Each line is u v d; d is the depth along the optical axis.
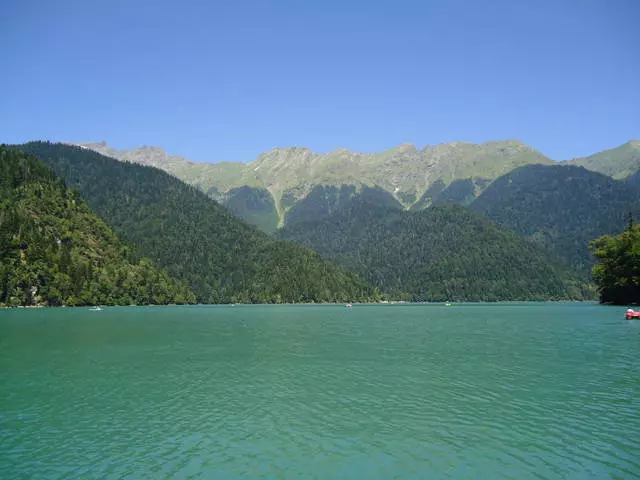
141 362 64.31
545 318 151.50
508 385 48.50
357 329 116.38
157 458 29.84
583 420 36.62
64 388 48.28
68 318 152.38
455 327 120.44
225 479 26.81
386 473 27.53
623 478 26.72
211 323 137.50
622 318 143.88
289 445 31.94
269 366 60.72
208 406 41.38
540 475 27.14
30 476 27.28
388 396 44.44
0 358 68.06
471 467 28.28
